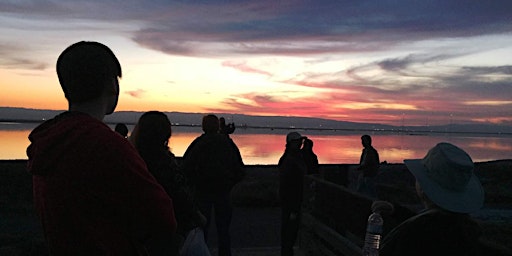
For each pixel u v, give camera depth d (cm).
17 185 1030
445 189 233
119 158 143
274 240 736
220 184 550
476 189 241
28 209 922
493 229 966
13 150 4353
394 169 1620
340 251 447
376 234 257
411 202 1250
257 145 9081
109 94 167
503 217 1269
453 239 224
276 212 980
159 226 149
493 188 1648
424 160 252
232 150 563
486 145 16725
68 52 160
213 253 631
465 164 230
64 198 141
